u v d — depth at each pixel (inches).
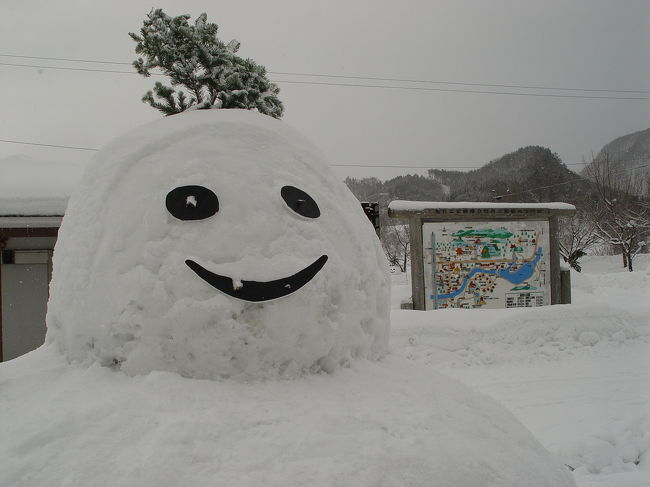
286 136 140.5
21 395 113.4
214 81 174.2
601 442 215.8
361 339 130.5
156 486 84.9
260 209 120.1
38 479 87.8
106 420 97.3
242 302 111.6
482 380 322.0
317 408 105.7
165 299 111.3
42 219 389.7
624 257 1401.3
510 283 493.7
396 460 94.6
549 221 502.3
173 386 106.0
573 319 403.2
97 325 115.9
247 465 89.5
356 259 133.0
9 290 407.2
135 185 123.6
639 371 332.2
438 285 482.3
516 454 113.1
